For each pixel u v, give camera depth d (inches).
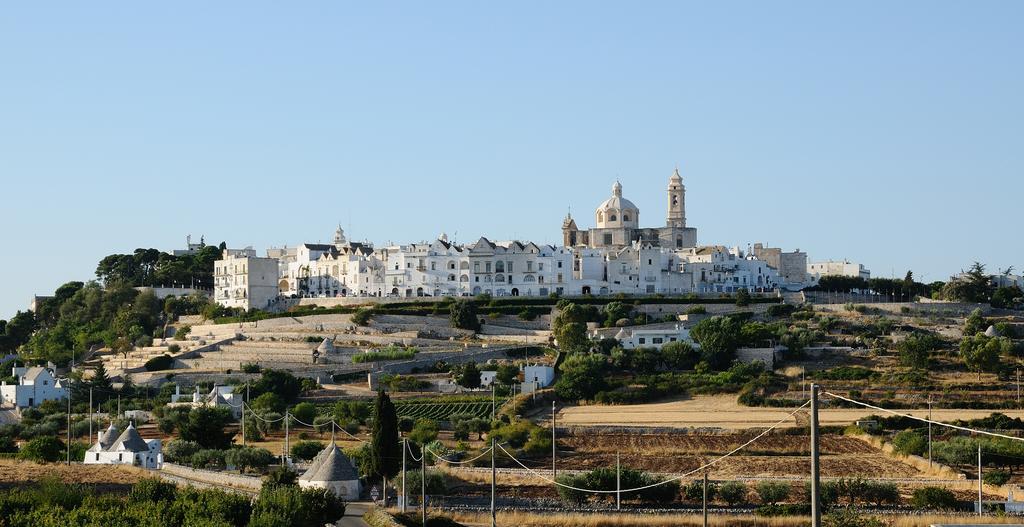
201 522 5492.1
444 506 7111.2
